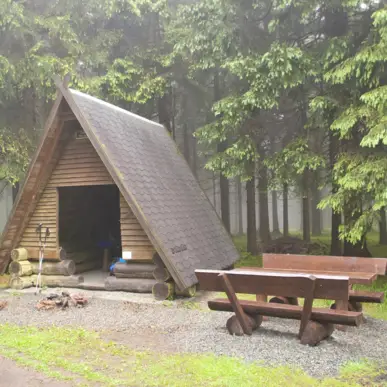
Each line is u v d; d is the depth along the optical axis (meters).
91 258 12.60
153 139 12.01
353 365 5.11
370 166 9.20
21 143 14.45
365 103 9.79
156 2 16.14
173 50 15.41
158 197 9.68
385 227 19.77
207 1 11.39
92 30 16.77
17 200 9.75
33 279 10.11
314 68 10.62
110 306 8.24
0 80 12.91
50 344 5.90
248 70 10.73
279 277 5.75
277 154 12.05
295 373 4.86
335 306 6.95
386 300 8.90
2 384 4.61
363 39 11.12
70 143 9.90
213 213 12.49
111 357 5.41
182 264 8.60
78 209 12.54
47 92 14.59
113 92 15.48
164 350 5.70
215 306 6.54
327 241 21.67
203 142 15.12
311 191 14.00
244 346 5.77
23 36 14.10
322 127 11.72
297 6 11.08
